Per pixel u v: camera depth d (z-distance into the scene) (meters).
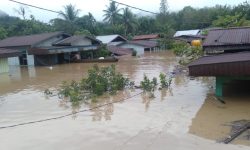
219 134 10.46
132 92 17.94
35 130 11.80
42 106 15.57
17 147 10.18
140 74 25.97
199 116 12.62
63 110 14.59
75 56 40.66
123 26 72.06
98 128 11.66
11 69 34.06
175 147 9.58
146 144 9.91
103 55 44.47
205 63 13.69
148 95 17.03
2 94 19.41
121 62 37.69
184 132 10.82
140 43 55.59
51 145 10.21
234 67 13.04
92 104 15.48
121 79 19.06
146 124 11.90
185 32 69.12
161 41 62.50
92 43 44.56
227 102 14.61
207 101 15.00
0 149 10.08
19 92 19.80
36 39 38.91
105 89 18.22
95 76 18.78
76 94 16.42
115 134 10.94
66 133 11.27
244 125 11.09
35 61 37.53
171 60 37.94
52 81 23.86
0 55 28.94
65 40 40.69
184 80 21.48
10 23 68.19
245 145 9.41
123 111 13.94
